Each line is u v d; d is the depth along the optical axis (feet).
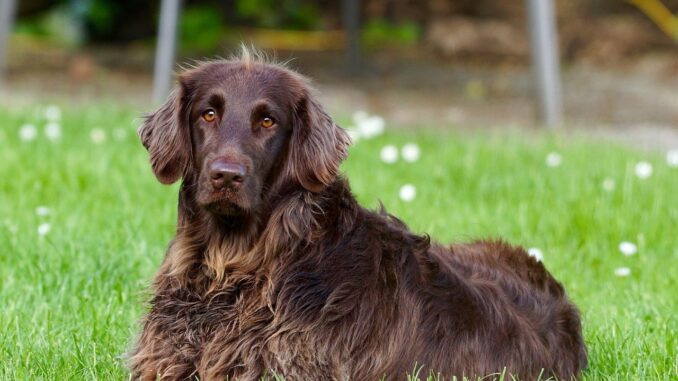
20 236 27.53
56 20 79.97
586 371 20.80
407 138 45.19
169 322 18.10
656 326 22.63
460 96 67.51
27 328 21.29
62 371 19.12
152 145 18.43
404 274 18.49
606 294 25.50
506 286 20.47
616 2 83.10
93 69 70.74
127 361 18.80
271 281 17.56
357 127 45.93
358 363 17.54
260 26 82.28
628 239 29.89
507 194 34.22
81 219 29.32
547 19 54.29
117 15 81.10
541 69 54.65
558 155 39.27
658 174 37.17
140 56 76.74
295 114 17.87
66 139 40.09
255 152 17.21
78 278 24.09
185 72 18.44
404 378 17.97
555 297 21.16
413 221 30.53
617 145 44.68
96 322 21.57
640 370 20.04
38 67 70.18
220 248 17.93
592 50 81.05
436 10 84.53
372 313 17.69
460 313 18.81
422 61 78.84
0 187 32.89
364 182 35.47
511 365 19.04
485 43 81.25
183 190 18.34
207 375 17.49
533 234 30.25
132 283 24.22
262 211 17.72
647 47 81.10
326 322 17.33
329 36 82.23
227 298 17.85
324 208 18.07
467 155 39.55
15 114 45.44
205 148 17.43
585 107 64.49
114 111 49.19
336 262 17.74
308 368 17.11
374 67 76.02
